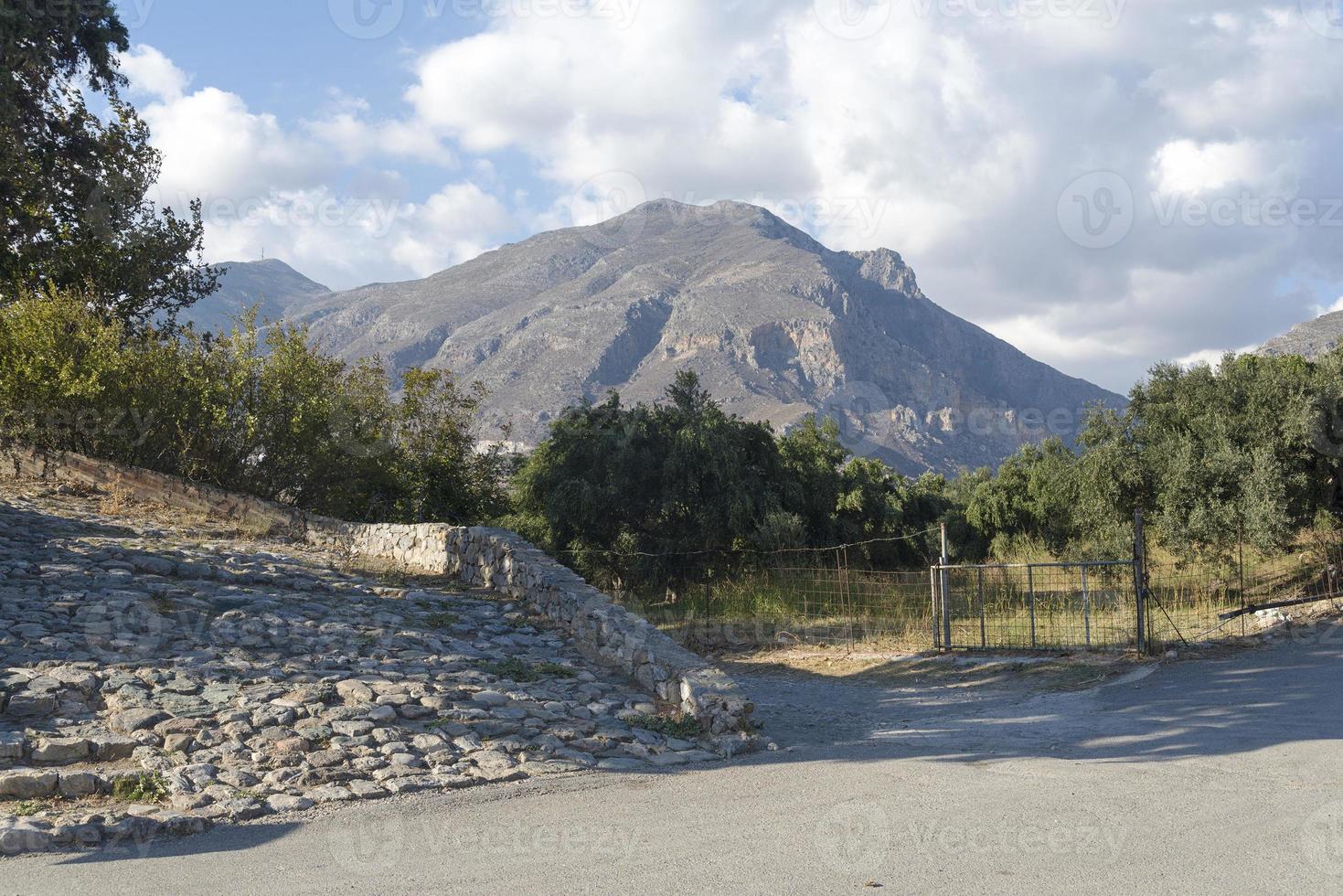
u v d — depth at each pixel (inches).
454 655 454.0
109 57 926.4
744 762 345.7
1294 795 262.4
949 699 513.7
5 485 745.0
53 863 218.1
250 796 270.7
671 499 1185.4
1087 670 546.9
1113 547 796.0
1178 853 213.8
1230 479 731.4
